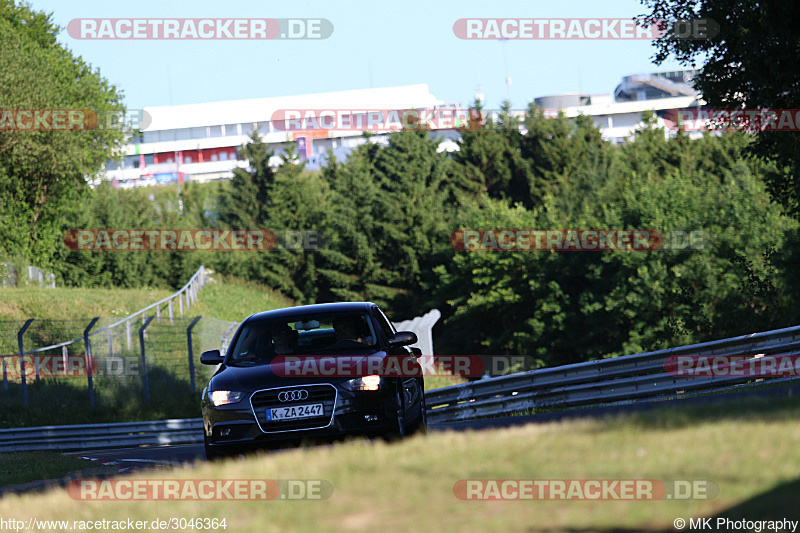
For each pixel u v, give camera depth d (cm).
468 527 1689
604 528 1633
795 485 1709
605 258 17538
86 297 16762
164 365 12156
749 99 7869
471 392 8462
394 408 3338
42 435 9419
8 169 18425
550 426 2562
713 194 17388
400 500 1902
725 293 15688
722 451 1989
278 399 3250
